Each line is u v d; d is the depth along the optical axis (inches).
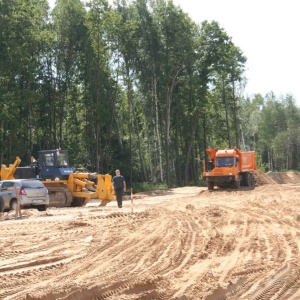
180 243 821.2
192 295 506.6
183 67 3718.0
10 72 2908.5
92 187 2021.4
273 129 7145.7
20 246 864.9
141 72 3722.9
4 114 2783.0
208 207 1428.4
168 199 2182.6
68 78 3395.7
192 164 4414.4
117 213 1365.7
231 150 2598.4
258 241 823.7
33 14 3095.5
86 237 944.9
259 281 561.3
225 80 4436.5
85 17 3400.6
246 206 1445.6
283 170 6530.5
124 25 3511.3
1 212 1611.7
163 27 3656.5
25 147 3144.7
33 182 1631.4
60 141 3358.8
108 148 3811.5
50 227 1126.4
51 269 660.7
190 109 4067.4
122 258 717.3
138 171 4018.2
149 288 537.0
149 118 3934.5
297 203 1540.4
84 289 518.0
